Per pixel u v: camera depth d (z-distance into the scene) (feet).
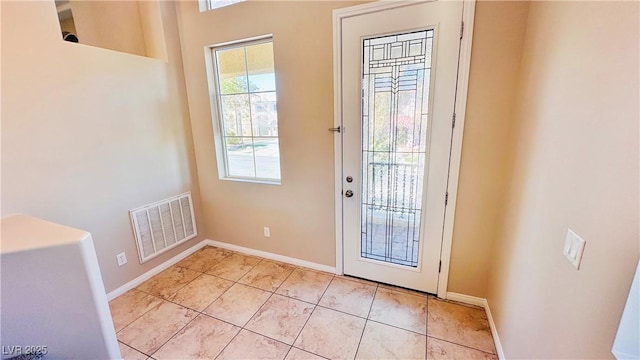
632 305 2.15
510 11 5.04
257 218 8.99
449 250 6.60
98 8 8.41
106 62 6.84
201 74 8.54
